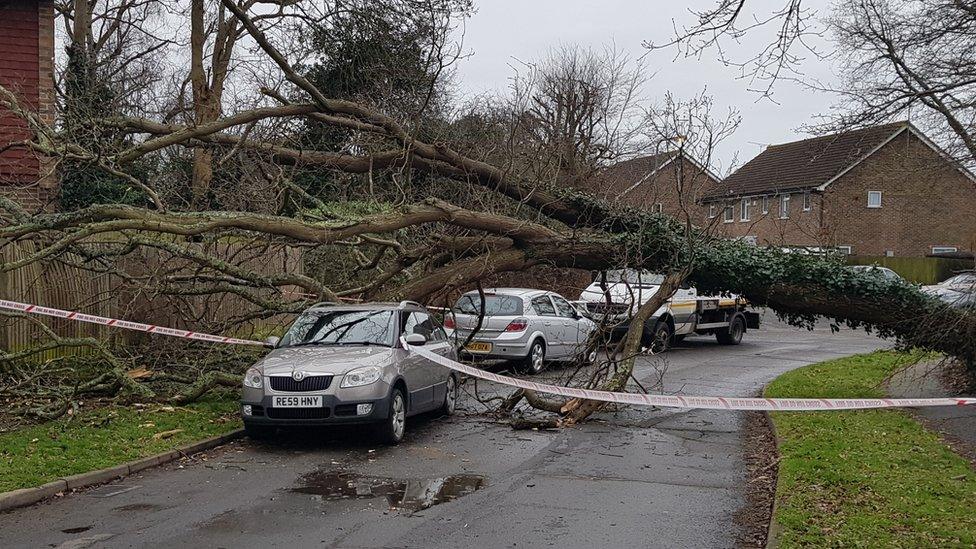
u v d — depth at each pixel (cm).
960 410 1169
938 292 1420
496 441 1049
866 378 1566
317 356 1010
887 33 1223
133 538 631
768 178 4119
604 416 1253
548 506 739
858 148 1348
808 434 1026
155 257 1515
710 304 2366
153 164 1878
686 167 1756
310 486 805
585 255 1473
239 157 1490
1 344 1307
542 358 1681
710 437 1095
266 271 1717
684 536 654
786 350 2353
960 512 689
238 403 1193
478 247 1459
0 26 1827
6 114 1705
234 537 635
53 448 884
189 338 1252
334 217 1349
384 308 1140
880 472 823
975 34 1159
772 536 626
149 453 898
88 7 2458
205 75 2380
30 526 663
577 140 2541
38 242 1324
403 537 640
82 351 1401
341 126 1445
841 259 1470
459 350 1421
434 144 1470
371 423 980
